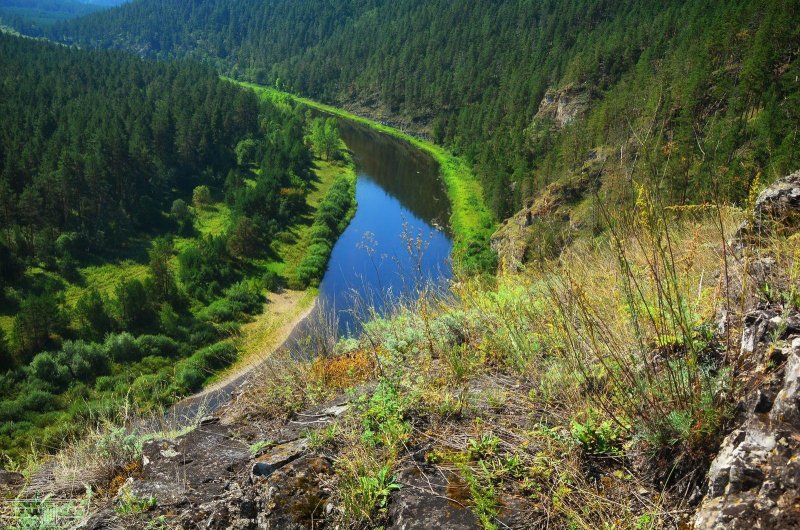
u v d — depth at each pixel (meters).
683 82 51.94
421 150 98.88
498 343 3.63
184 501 2.88
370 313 4.91
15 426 29.11
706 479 2.20
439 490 2.60
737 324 2.72
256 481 2.89
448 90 118.62
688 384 2.37
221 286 46.31
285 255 51.56
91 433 3.79
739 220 3.83
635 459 2.47
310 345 4.69
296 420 3.69
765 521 1.81
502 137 84.12
